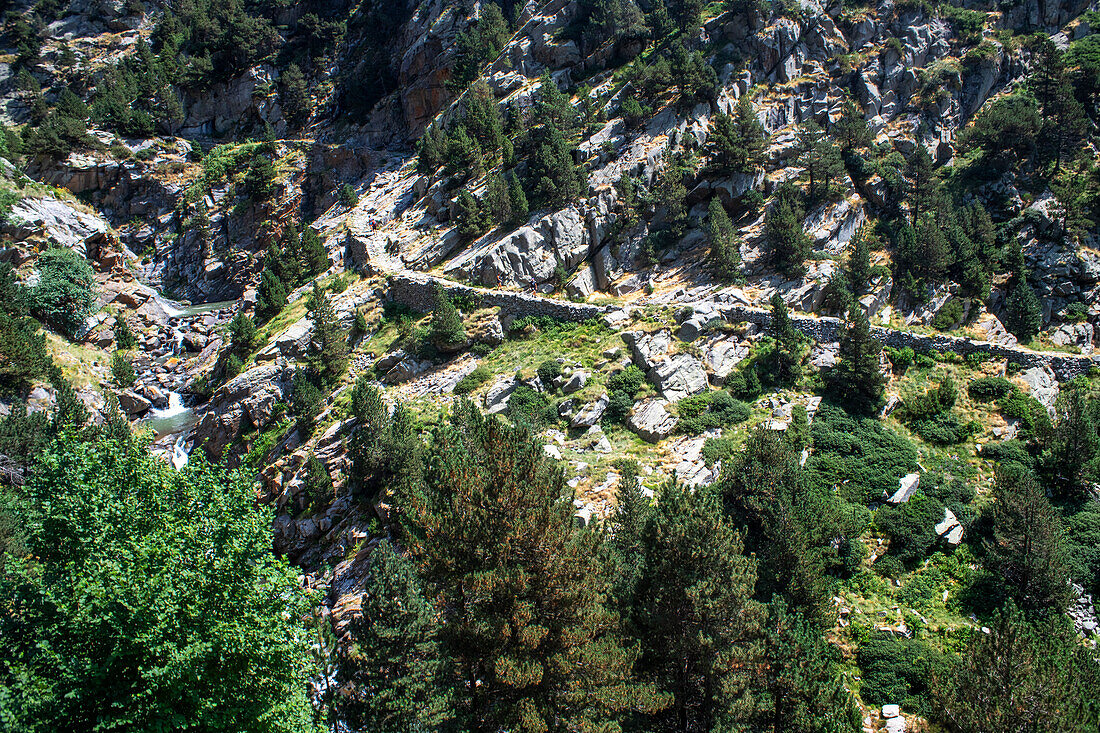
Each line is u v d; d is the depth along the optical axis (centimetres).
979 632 3528
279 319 7881
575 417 5644
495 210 7881
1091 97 7931
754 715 3206
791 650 3306
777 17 9025
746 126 7419
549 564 2959
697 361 5966
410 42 12650
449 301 6806
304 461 5900
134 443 3359
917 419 5494
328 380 6756
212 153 12150
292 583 3017
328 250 9094
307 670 3059
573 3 10688
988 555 4331
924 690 3738
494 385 6103
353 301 7631
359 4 14400
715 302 6456
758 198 7288
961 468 5047
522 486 3022
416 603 3584
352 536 5175
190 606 2642
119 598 2539
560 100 8656
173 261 11038
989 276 6694
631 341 6147
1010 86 8806
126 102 13138
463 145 8769
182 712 2598
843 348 5669
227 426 6831
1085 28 9025
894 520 4609
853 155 7556
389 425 5384
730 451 5138
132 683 2534
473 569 3022
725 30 9225
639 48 9944
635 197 7625
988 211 7406
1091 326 6378
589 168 8106
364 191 10462
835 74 8912
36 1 16388
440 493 3350
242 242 10975
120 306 9400
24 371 7131
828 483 4912
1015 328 6444
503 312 6888
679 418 5581
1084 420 4647
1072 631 3588
